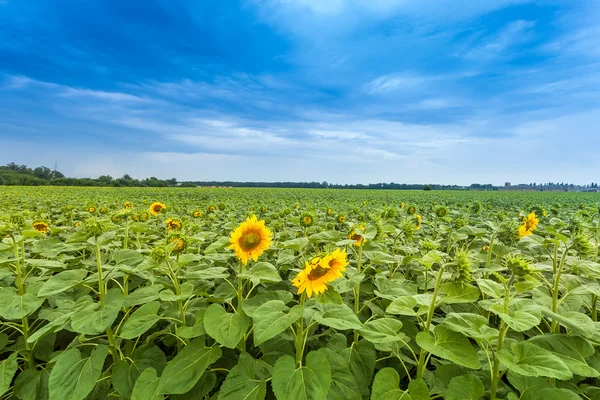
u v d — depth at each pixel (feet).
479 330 8.01
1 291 10.53
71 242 15.35
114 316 9.08
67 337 13.99
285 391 7.45
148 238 22.11
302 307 8.36
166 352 13.42
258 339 7.46
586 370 7.33
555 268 13.74
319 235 16.57
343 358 9.46
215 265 17.13
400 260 15.42
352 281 10.92
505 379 10.82
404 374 11.35
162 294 10.26
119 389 9.37
